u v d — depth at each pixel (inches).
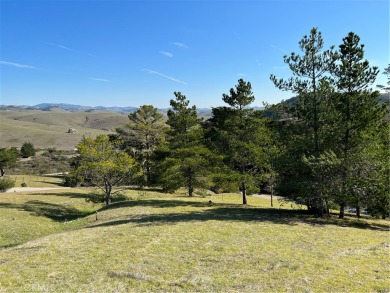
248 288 337.7
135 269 399.2
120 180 1336.1
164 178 1454.2
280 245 517.3
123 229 669.3
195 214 885.2
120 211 1018.7
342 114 810.2
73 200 1412.4
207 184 1457.9
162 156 1626.5
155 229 653.9
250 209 1019.3
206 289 336.2
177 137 1541.6
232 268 401.4
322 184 768.9
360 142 778.8
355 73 775.7
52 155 3639.3
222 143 1242.0
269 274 378.9
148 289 338.6
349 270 392.2
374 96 791.7
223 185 1167.6
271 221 758.5
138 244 526.3
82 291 333.4
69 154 3828.7
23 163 3166.8
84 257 458.0
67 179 2039.9
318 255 458.9
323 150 812.6
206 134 1525.6
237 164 1224.2
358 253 473.7
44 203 1285.7
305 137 849.5
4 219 965.8
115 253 474.6
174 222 745.0
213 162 1348.4
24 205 1205.1
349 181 766.5
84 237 605.0
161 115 2111.2
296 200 839.7
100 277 375.2
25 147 3540.8
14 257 482.6
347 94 797.9
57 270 402.9
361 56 792.9
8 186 1728.6
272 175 1176.2
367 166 766.5
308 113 826.8
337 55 795.4
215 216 839.1
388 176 748.0
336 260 434.0
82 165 1306.6
